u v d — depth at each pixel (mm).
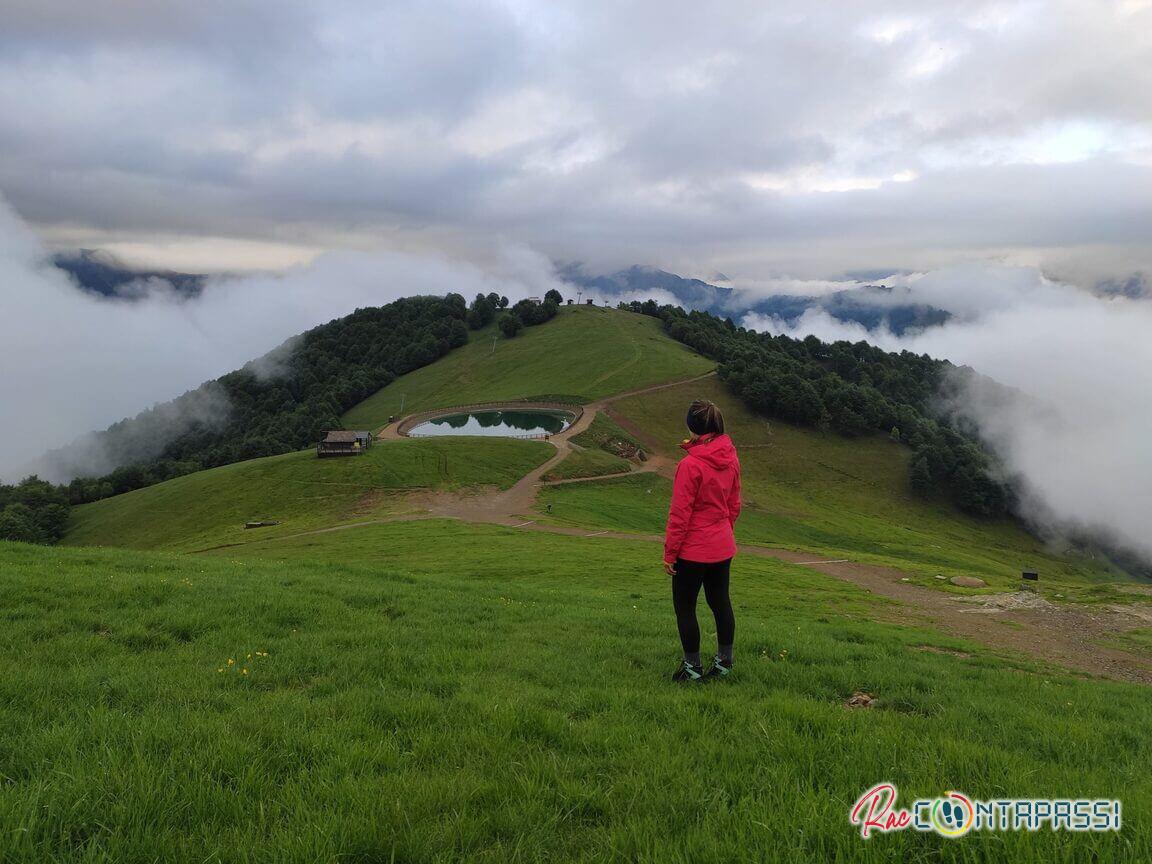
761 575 37562
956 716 6434
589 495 95938
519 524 71562
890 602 28594
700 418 7309
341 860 3229
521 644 9312
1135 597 29094
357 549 53875
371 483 98500
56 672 6582
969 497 148000
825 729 5363
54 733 4641
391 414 184125
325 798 3869
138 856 3225
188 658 7531
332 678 6863
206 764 4258
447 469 104125
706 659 8484
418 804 3781
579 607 15273
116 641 8242
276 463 111688
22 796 3654
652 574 35938
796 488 138750
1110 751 5660
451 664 7621
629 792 4074
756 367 170875
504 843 3463
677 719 5648
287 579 14852
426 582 17875
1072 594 30859
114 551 18438
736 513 7531
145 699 5848
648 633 11133
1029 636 21141
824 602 27094
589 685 7004
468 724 5309
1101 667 16766
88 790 3764
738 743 5016
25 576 11805
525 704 5840
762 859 3221
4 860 3113
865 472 150000
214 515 95312
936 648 15375
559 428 147750
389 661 7613
